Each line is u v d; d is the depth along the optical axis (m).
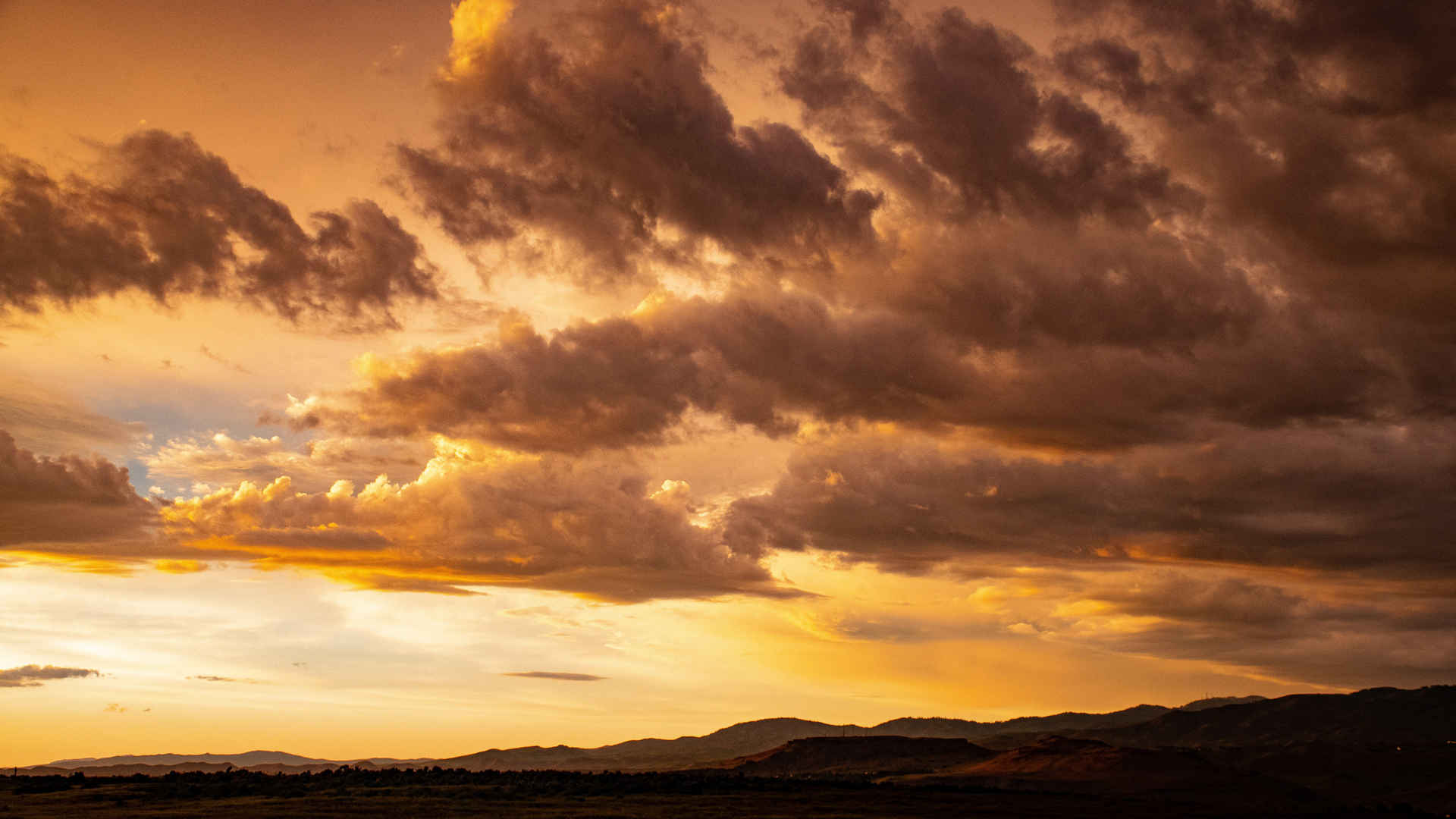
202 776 150.12
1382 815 182.75
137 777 149.00
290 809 112.81
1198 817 151.25
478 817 108.94
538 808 123.31
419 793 137.12
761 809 131.12
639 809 124.69
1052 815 142.25
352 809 115.06
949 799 161.12
